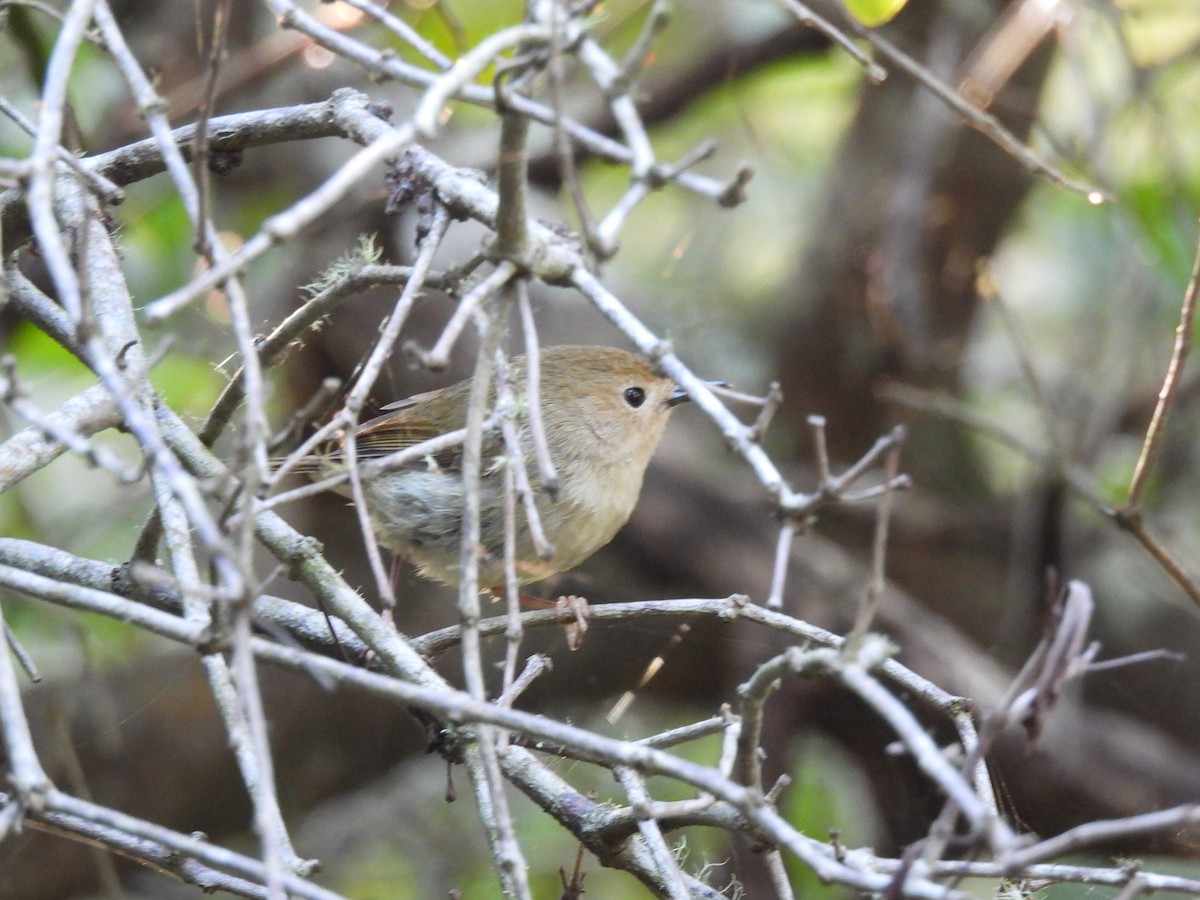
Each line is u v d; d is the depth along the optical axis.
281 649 4.64
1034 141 12.41
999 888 6.30
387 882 11.92
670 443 12.80
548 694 12.13
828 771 12.29
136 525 11.45
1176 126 12.67
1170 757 11.12
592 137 4.78
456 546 9.12
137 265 11.16
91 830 6.18
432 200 6.30
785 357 12.98
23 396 4.39
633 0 12.22
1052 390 13.16
